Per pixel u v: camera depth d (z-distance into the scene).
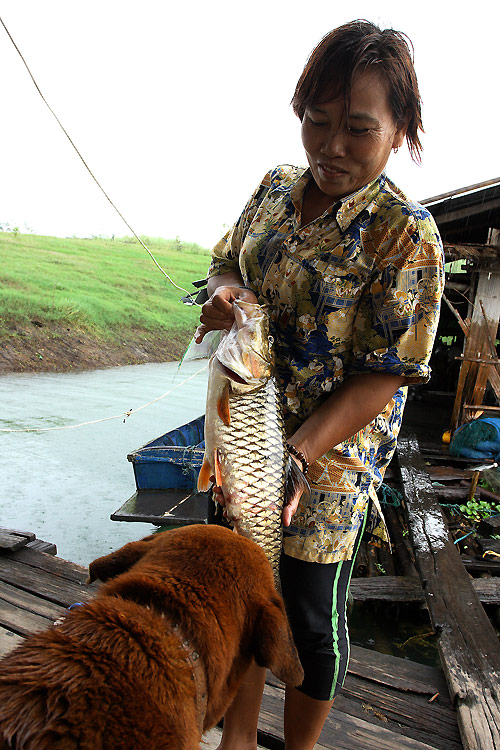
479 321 8.95
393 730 2.75
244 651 1.46
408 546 6.15
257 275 1.96
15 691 1.10
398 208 1.71
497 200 8.38
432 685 3.12
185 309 23.95
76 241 33.62
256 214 2.02
